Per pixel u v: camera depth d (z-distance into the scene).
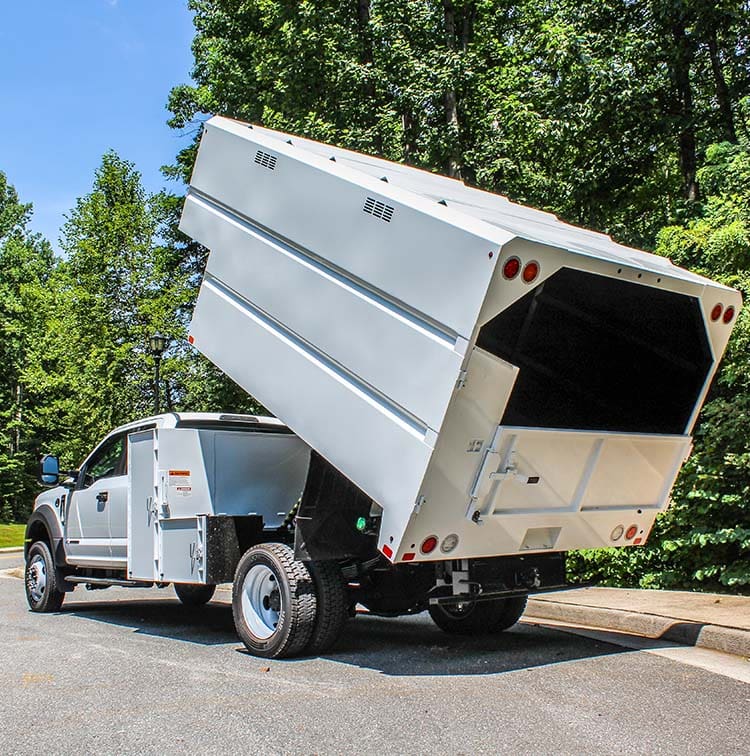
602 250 6.30
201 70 25.77
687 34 13.20
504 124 16.17
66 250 27.75
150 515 7.60
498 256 4.92
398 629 8.12
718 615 7.32
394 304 5.54
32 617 9.41
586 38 13.48
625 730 4.46
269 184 6.68
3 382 42.34
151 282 26.72
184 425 7.59
